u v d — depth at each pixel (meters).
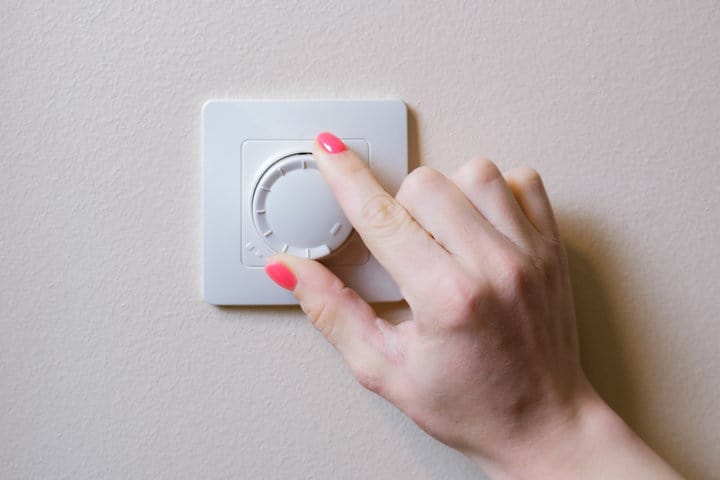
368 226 0.36
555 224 0.40
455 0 0.42
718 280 0.44
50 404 0.41
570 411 0.38
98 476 0.42
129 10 0.40
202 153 0.40
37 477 0.41
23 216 0.41
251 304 0.41
